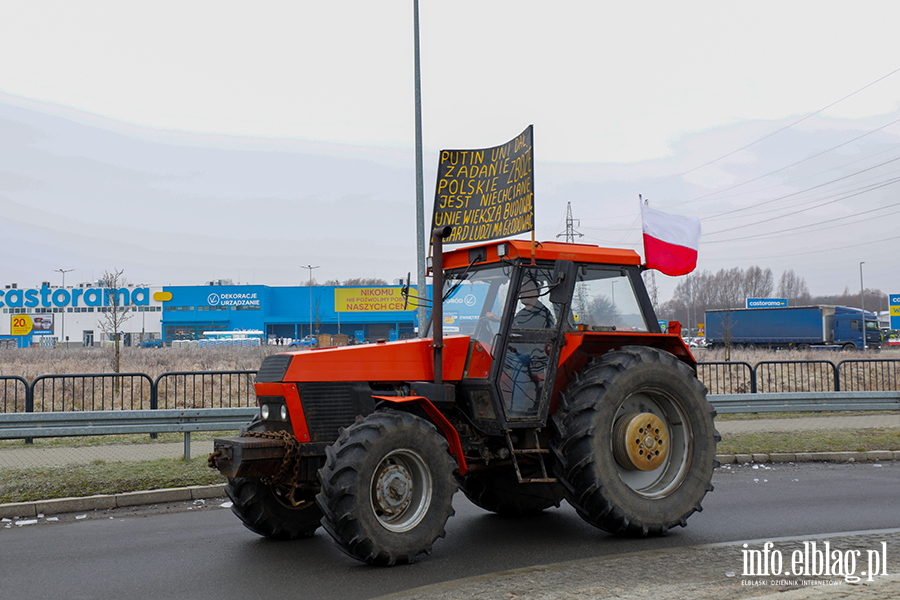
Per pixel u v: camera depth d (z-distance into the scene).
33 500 7.73
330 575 5.31
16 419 9.60
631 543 6.13
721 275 114.12
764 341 55.03
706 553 5.59
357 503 5.29
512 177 6.30
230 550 6.11
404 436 5.55
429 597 4.59
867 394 13.54
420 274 14.70
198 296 78.81
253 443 5.76
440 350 6.07
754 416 15.09
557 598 4.44
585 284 6.76
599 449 6.08
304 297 78.56
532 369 6.32
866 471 9.89
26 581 5.23
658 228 7.25
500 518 7.25
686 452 6.62
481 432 6.28
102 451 10.98
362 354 6.10
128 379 20.22
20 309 81.38
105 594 4.92
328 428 6.00
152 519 7.39
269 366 6.19
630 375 6.32
